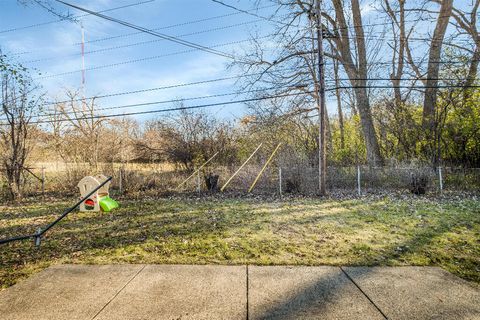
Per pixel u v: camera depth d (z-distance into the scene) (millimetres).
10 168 13055
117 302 3359
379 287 3604
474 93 12797
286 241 5504
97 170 15086
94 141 17812
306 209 8516
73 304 3334
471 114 12773
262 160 14867
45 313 3154
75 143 17234
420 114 14977
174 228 6656
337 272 4062
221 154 16875
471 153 13195
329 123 21062
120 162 18219
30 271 4379
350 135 20906
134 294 3541
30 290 3705
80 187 9047
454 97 13156
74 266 4488
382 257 4605
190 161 16547
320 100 10961
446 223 6547
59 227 7125
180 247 5285
